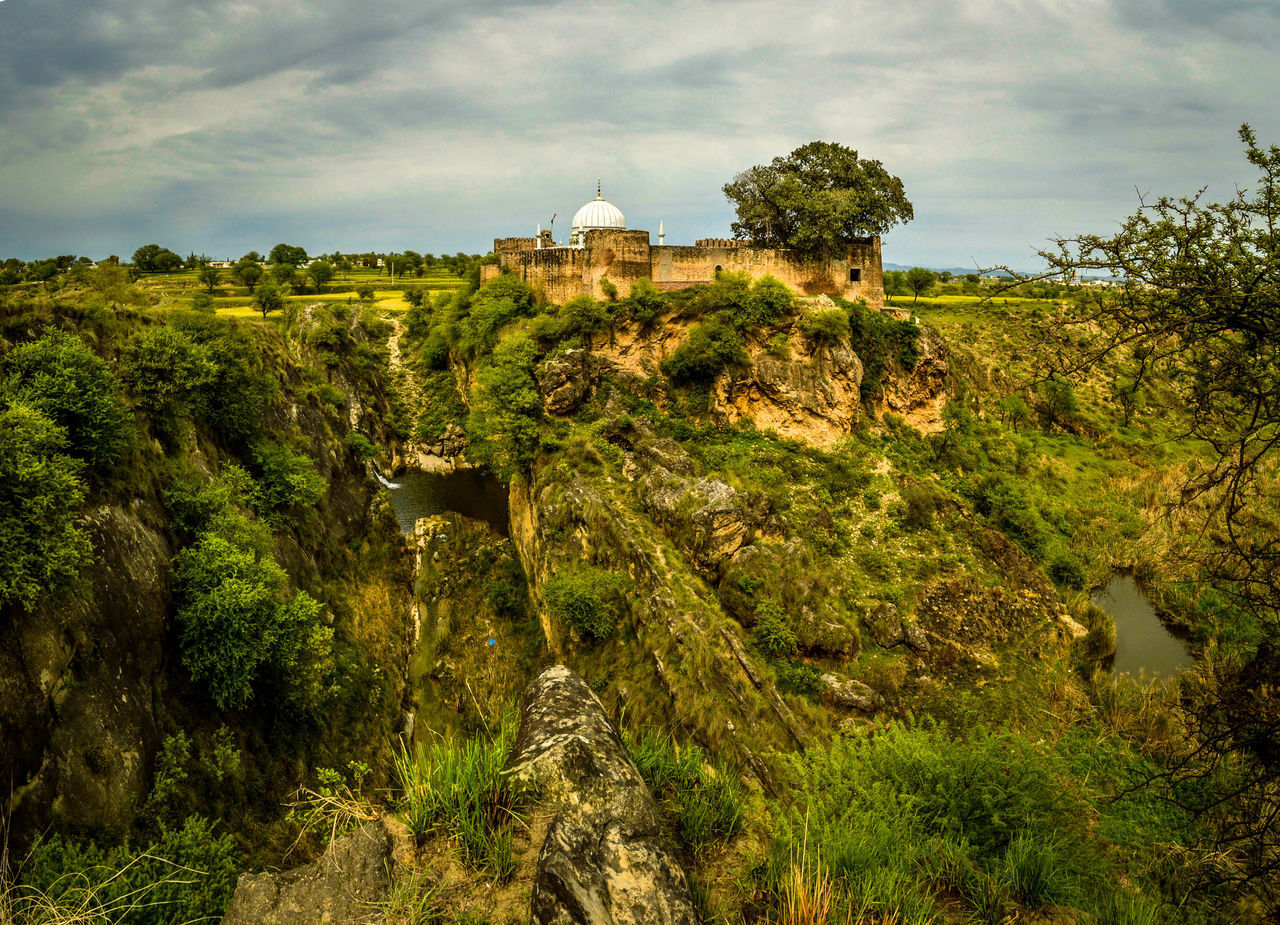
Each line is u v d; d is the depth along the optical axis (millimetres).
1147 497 54219
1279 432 8055
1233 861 11328
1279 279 7402
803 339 49438
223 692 24641
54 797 18719
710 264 55469
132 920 13625
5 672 18641
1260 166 8102
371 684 33719
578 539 38938
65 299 33031
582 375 46969
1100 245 8211
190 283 107938
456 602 41688
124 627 22906
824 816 8898
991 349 79688
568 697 8359
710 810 8008
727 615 34312
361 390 66500
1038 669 34938
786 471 44656
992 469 53125
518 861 6613
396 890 6402
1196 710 10055
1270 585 9477
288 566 34375
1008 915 8180
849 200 52812
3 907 9312
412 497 56062
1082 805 14180
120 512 25109
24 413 20875
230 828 22844
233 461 35469
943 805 9805
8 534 19266
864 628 35375
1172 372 8789
